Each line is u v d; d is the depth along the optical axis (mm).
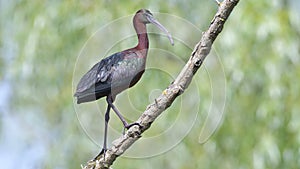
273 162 12047
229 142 12328
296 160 12031
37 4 13188
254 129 12141
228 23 12234
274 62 11883
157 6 12414
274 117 11961
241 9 12258
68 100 13008
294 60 12164
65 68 13031
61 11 12852
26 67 12930
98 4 12578
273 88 11773
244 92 12172
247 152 12133
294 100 12039
